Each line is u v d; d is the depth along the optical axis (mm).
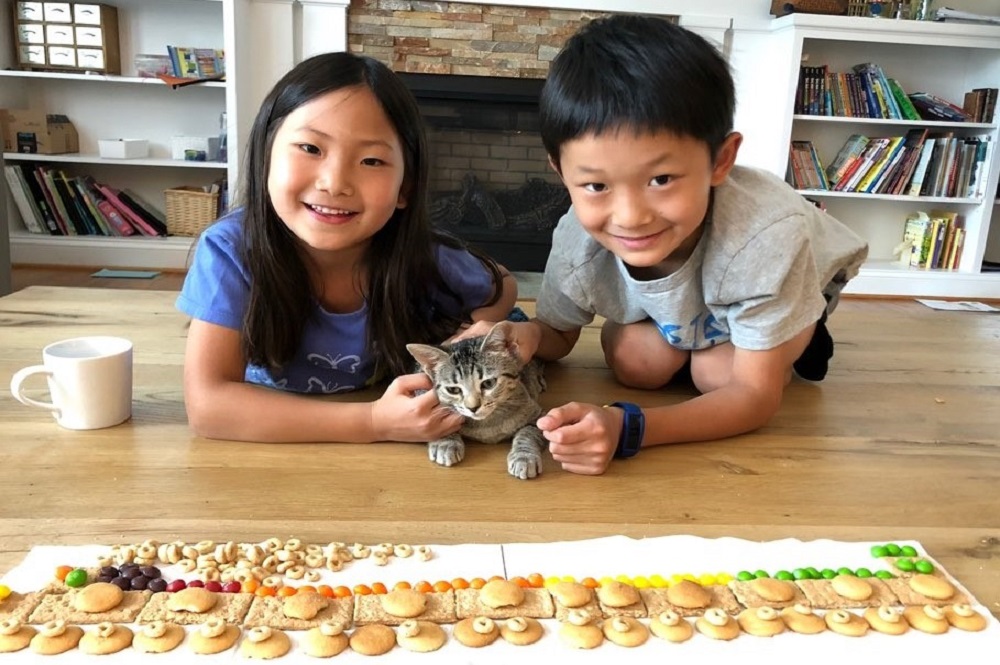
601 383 1320
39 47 3309
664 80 819
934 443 1060
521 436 991
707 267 1046
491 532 765
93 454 922
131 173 3598
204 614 612
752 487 895
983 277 3395
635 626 615
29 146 3305
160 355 1335
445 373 989
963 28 3186
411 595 634
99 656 565
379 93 962
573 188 896
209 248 1036
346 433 979
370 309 1137
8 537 721
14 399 1100
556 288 1256
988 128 3385
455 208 3516
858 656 595
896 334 1771
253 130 1011
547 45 3322
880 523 812
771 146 3424
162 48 3479
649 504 842
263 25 3248
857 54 3523
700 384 1221
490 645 595
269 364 1080
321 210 958
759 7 3367
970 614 641
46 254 3322
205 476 871
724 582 679
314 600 625
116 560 680
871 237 3738
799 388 1312
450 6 3262
